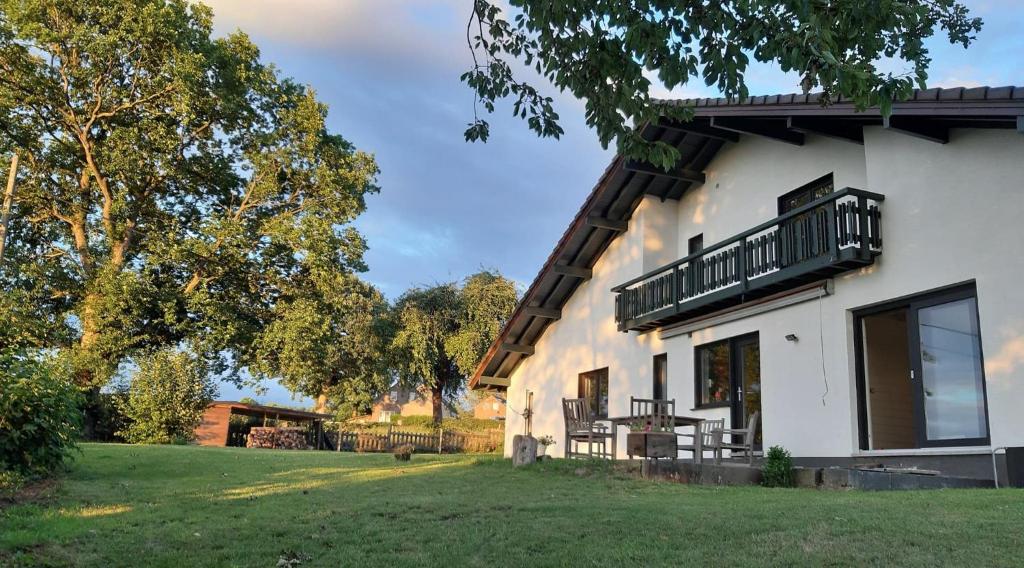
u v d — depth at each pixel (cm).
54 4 2412
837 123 1109
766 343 1253
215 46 2698
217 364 2970
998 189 895
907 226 1010
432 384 3950
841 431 1080
